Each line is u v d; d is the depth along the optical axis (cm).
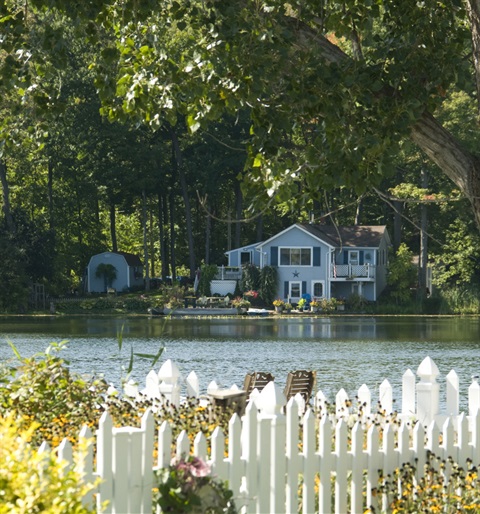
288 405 1730
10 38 2550
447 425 1956
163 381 2488
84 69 19138
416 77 2566
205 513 1497
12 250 19800
